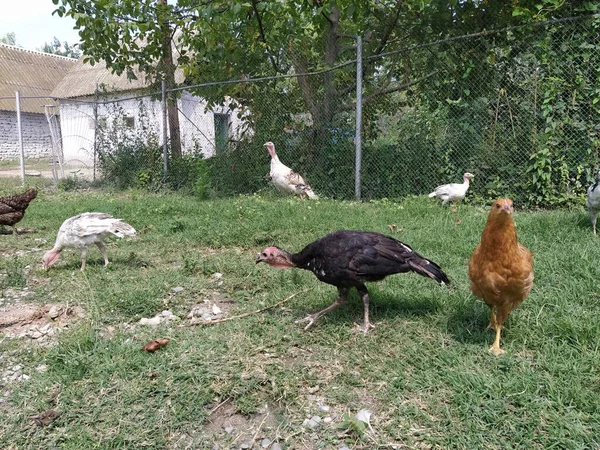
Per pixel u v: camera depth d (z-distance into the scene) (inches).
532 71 175.2
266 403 63.5
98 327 85.4
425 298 89.5
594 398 58.6
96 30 244.5
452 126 192.4
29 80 670.5
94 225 113.0
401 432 56.5
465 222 143.6
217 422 61.1
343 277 77.2
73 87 553.3
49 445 57.4
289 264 83.0
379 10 206.8
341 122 218.4
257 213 171.8
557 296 86.3
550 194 175.2
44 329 86.0
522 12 165.0
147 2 244.2
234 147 262.4
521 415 57.4
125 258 126.0
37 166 524.1
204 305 95.7
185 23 250.4
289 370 69.4
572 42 167.2
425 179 201.0
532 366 67.2
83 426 60.0
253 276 109.2
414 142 201.8
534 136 175.8
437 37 195.0
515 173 181.2
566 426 54.5
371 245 77.0
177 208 191.2
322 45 253.0
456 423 57.2
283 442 57.1
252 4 215.5
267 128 246.2
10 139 609.9
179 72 407.8
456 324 80.2
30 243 149.3
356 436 56.7
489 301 69.7
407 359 71.0
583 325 74.3
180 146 285.4
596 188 118.6
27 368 73.0
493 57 176.7
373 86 219.3
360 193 206.7
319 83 229.6
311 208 178.9
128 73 278.2
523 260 65.1
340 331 80.7
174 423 59.9
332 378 67.8
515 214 158.7
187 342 77.7
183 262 118.6
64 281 109.0
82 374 69.6
